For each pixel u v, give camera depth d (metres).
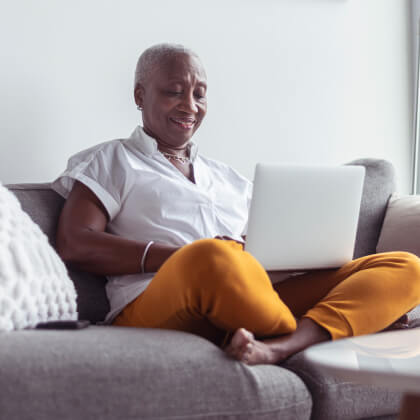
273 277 1.77
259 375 1.21
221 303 1.29
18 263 1.29
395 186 2.47
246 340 1.21
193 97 2.03
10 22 2.09
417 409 0.92
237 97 2.62
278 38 2.72
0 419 0.96
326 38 2.86
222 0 2.57
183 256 1.32
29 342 1.08
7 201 1.45
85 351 1.08
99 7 2.28
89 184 1.76
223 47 2.58
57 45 2.19
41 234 1.51
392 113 3.07
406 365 1.03
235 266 1.30
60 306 1.42
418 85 3.09
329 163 2.88
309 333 1.43
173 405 1.09
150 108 2.01
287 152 2.75
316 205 1.58
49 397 1.00
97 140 2.28
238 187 2.15
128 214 1.82
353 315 1.47
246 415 1.16
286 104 2.74
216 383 1.14
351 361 0.94
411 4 3.11
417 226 2.20
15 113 2.10
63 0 2.20
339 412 1.33
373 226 2.35
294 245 1.59
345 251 1.69
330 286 1.71
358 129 2.96
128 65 2.35
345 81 2.91
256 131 2.67
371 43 3.00
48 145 2.17
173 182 1.86
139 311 1.50
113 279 1.75
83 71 2.24
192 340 1.23
